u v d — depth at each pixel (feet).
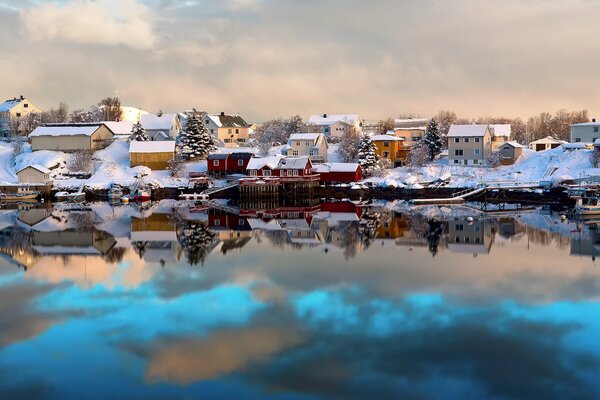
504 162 372.58
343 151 417.28
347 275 137.49
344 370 86.48
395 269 143.43
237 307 114.11
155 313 111.14
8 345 96.53
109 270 145.69
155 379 84.43
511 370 85.97
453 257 157.89
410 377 84.28
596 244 176.76
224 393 80.53
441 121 568.82
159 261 155.63
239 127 558.56
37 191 353.10
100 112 599.16
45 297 121.90
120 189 355.56
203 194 354.95
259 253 165.17
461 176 354.74
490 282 130.72
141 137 425.28
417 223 229.04
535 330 100.42
